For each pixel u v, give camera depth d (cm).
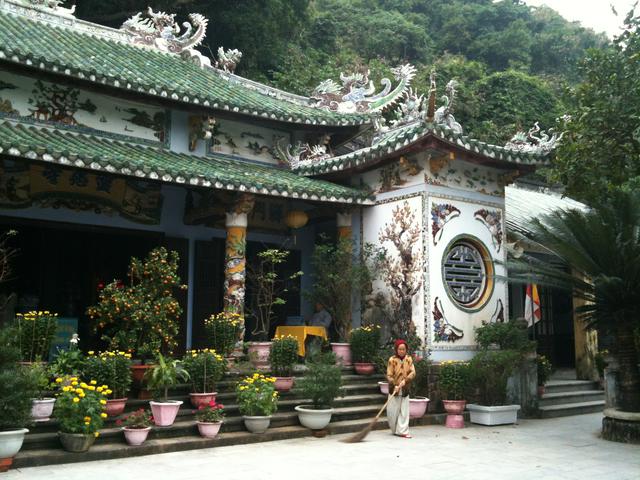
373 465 732
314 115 1401
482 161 1198
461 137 1112
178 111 1288
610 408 1008
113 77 1099
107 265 1238
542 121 3559
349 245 1224
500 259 1244
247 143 1381
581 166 1027
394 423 949
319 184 1252
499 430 1030
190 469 696
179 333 1237
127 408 868
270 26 2808
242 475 670
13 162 1085
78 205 1153
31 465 699
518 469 729
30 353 839
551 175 1109
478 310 1191
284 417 941
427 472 702
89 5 2492
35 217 1121
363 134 1527
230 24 2694
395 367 964
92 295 1212
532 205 1716
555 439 951
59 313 1189
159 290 991
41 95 1127
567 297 1783
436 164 1157
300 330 1207
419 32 4272
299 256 1462
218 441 836
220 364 920
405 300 1158
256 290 1384
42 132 1080
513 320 1177
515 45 4925
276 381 1001
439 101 3450
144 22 1545
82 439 730
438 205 1164
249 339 1378
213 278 1320
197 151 1297
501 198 1272
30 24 1342
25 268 1163
